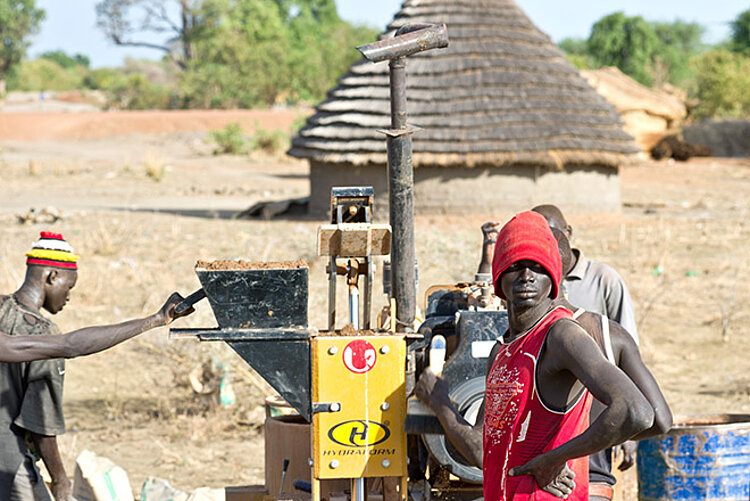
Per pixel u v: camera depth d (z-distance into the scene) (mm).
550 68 26031
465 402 4230
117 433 8938
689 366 11516
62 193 33031
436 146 24641
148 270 17047
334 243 4262
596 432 3199
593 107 26156
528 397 3473
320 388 4074
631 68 98625
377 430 4102
